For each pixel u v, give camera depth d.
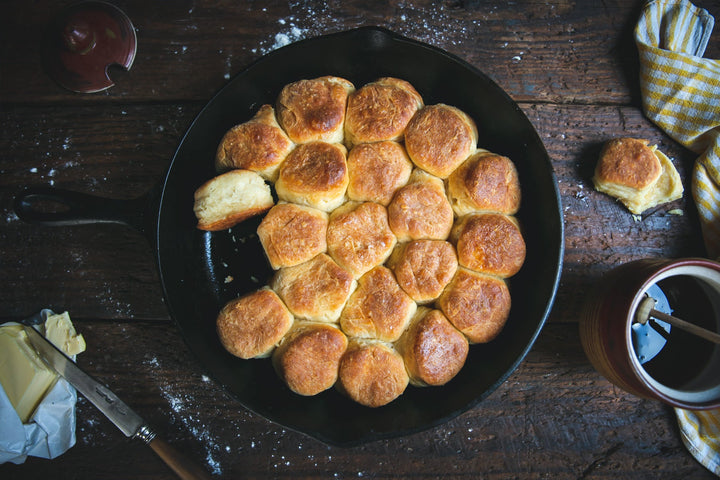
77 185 0.57
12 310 0.56
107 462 0.54
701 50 0.54
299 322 0.48
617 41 0.56
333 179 0.47
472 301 0.47
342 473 0.53
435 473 0.53
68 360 0.51
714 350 0.45
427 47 0.48
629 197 0.53
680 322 0.43
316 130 0.48
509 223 0.47
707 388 0.44
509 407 0.53
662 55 0.53
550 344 0.53
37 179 0.57
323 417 0.50
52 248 0.56
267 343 0.48
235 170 0.49
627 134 0.55
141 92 0.57
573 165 0.55
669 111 0.54
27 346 0.52
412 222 0.47
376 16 0.57
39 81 0.57
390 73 0.53
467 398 0.48
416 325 0.47
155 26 0.57
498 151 0.52
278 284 0.49
